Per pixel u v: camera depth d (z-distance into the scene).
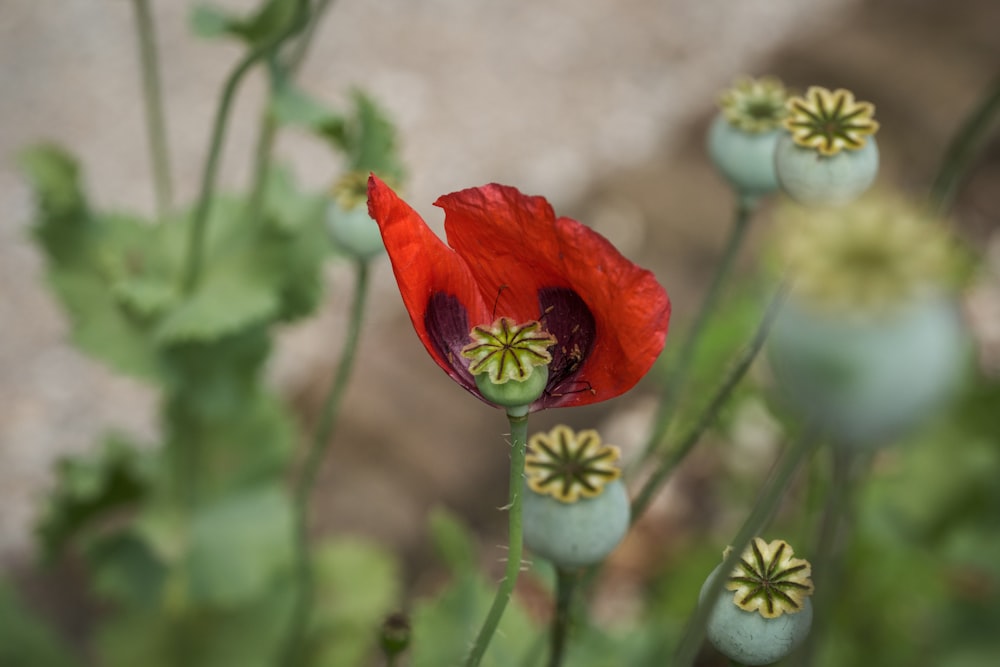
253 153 2.24
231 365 1.08
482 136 2.29
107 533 1.20
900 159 2.02
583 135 2.29
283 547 1.19
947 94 2.12
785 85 2.21
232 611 1.24
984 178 1.95
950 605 1.02
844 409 0.51
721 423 1.07
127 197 2.13
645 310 0.60
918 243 0.50
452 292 0.63
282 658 1.17
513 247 0.62
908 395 0.51
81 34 2.49
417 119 2.32
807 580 0.64
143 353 1.07
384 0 2.60
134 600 1.19
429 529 1.57
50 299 1.97
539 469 0.69
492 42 2.50
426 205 2.15
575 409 1.66
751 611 0.64
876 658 1.07
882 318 0.50
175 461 1.18
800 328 0.51
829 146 0.68
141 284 1.05
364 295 0.89
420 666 0.83
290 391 1.80
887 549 1.07
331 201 0.87
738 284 1.77
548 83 2.41
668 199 2.01
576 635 0.87
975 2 2.31
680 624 1.04
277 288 1.06
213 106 2.34
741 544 0.60
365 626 1.27
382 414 1.69
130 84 2.38
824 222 0.51
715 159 0.85
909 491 1.06
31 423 1.79
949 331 0.51
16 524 1.64
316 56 2.44
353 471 1.64
